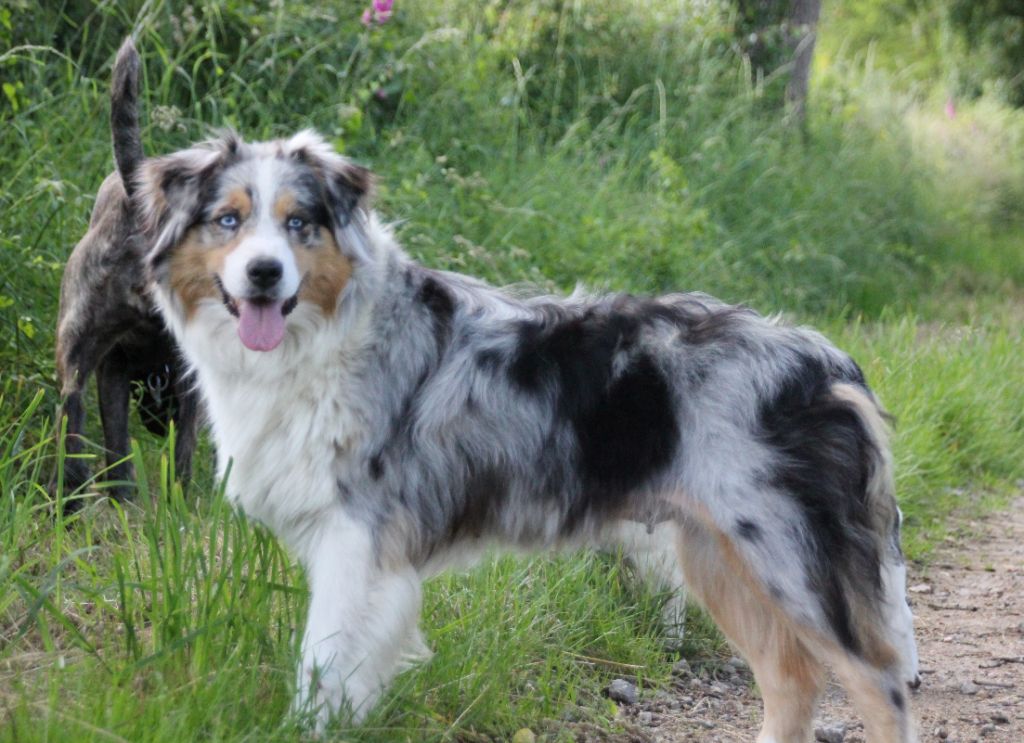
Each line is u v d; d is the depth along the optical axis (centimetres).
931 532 770
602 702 494
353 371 420
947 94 2556
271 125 880
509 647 481
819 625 423
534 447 430
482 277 864
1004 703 527
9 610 459
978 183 1892
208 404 451
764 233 1239
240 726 386
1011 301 1463
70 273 586
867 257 1357
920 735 493
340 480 414
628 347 436
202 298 434
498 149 1099
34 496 527
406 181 873
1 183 751
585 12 1418
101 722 360
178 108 851
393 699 420
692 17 1492
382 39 1049
